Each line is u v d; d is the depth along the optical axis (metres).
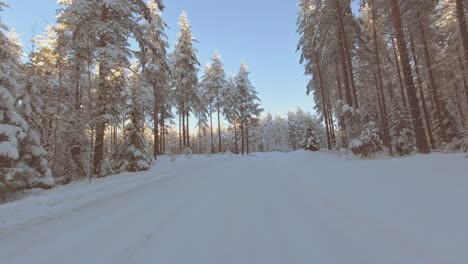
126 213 5.91
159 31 23.58
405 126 23.39
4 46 12.29
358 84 26.72
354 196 6.20
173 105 33.50
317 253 3.65
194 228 4.78
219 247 3.96
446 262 3.10
